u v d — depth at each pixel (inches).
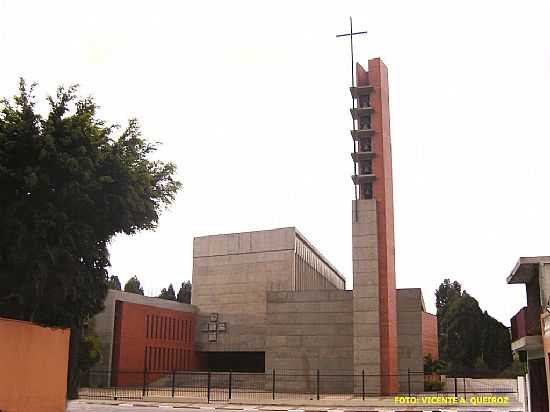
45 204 799.1
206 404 1336.1
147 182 899.4
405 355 1766.7
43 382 824.3
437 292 4217.5
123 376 2025.1
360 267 1614.2
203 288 2792.8
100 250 909.2
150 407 1238.9
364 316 1585.9
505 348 3380.9
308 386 1739.7
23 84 811.4
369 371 1553.9
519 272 859.4
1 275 787.4
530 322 851.4
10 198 788.6
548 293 792.9
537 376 914.1
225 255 2783.0
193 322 2485.2
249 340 2415.1
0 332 745.6
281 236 2667.3
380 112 1680.6
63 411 864.9
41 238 786.2
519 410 1129.4
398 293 1812.3
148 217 925.2
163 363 2249.0
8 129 778.8
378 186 1652.3
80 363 1704.0
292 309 1803.6
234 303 2701.8
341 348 1740.9
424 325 2664.9
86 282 879.7
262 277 2664.9
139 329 2140.7
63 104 825.5
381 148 1663.4
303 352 1766.7
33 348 807.1
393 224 1734.7
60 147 798.5
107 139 878.4
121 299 2086.6
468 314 3467.0
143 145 937.5
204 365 2534.5
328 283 3319.4
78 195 796.0
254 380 2110.0
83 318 932.0
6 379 751.1
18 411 770.8
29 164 786.8
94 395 1551.4
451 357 3425.2
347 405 1275.8
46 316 863.1
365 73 1732.3
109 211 866.8
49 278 814.5
